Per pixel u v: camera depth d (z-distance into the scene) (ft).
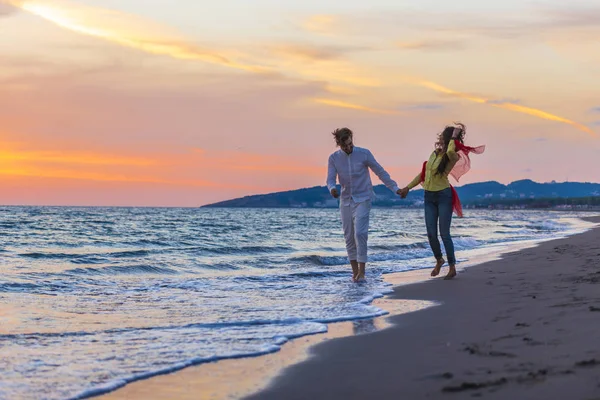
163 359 13.57
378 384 11.19
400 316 19.22
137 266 36.76
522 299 20.77
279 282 30.07
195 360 13.30
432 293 24.72
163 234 84.94
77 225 111.55
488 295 22.95
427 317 18.84
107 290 26.53
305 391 10.98
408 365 12.50
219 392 11.07
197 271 37.27
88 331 17.02
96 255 48.70
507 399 9.55
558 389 9.79
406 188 30.73
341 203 30.71
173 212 284.82
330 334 16.48
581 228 110.11
